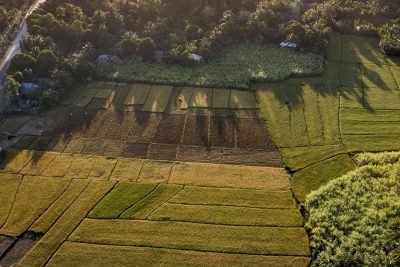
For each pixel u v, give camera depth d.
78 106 75.88
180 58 85.88
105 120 72.44
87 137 68.62
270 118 71.94
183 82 80.94
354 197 55.09
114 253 49.25
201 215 54.06
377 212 52.66
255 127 70.06
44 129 70.38
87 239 50.97
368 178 58.06
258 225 52.56
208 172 61.28
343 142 66.19
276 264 47.72
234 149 65.69
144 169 62.03
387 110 72.88
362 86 79.31
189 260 48.44
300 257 48.41
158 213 54.50
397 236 49.47
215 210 54.78
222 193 57.44
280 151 64.94
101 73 83.69
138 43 88.75
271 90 78.88
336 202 54.41
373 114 72.06
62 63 82.62
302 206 55.16
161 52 88.81
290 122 70.81
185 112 73.94
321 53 88.44
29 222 53.28
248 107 74.62
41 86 77.69
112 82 82.44
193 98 77.25
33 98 76.06
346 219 51.91
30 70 78.88
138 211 54.84
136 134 69.19
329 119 71.19
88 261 48.38
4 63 83.81
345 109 73.44
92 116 73.44
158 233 51.69
